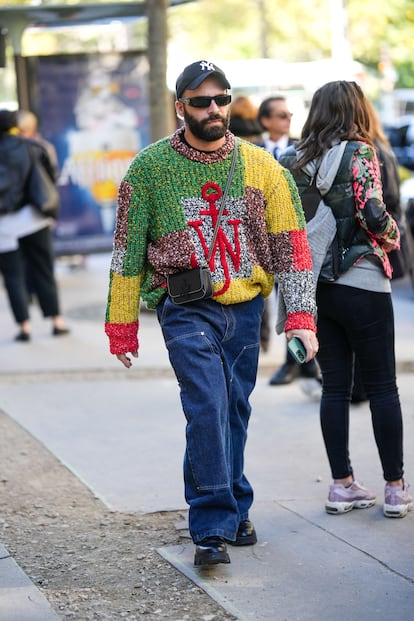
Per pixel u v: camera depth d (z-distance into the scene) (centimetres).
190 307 727
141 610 687
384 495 876
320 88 845
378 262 824
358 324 827
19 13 1986
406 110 5206
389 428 838
